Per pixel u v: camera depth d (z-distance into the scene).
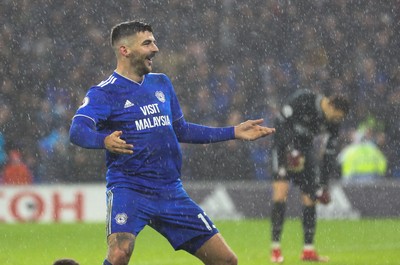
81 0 62.84
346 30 64.25
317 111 29.55
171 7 64.00
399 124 58.09
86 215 46.72
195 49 62.19
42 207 46.69
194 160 52.72
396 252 31.33
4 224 45.00
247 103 58.69
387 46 63.69
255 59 62.16
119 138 16.27
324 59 46.22
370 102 59.81
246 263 28.45
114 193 17.19
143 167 17.25
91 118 16.81
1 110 56.25
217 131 18.23
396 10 64.69
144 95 17.50
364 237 36.78
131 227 16.98
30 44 61.09
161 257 30.72
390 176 54.62
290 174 29.22
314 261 28.78
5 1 61.75
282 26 64.00
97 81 60.31
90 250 32.66
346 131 56.25
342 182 46.00
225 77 59.91
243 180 52.56
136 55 17.42
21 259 30.03
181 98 58.69
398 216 45.59
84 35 62.03
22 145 54.56
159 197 17.31
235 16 64.12
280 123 29.75
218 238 17.44
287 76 60.75
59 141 53.97
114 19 63.16
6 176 51.72
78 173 52.66
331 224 42.66
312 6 64.81
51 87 59.19
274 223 28.70
